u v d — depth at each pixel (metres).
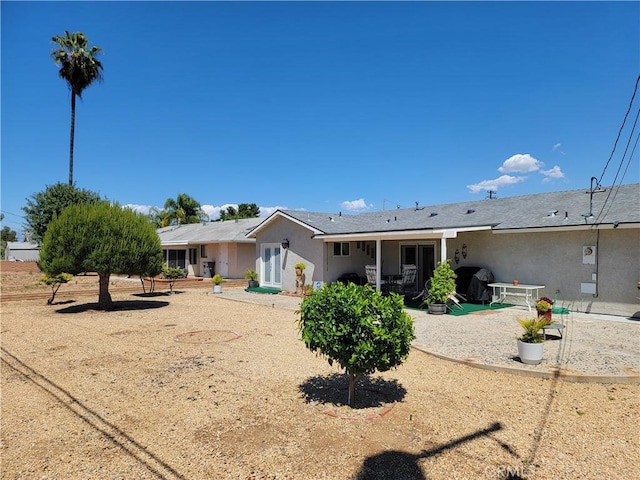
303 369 6.82
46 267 13.57
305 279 18.73
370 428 4.45
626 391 5.59
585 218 12.28
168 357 7.70
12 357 7.81
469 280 14.77
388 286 16.92
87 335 9.93
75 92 32.00
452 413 4.85
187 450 4.02
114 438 4.31
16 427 4.63
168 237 32.47
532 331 6.82
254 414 4.90
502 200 17.86
